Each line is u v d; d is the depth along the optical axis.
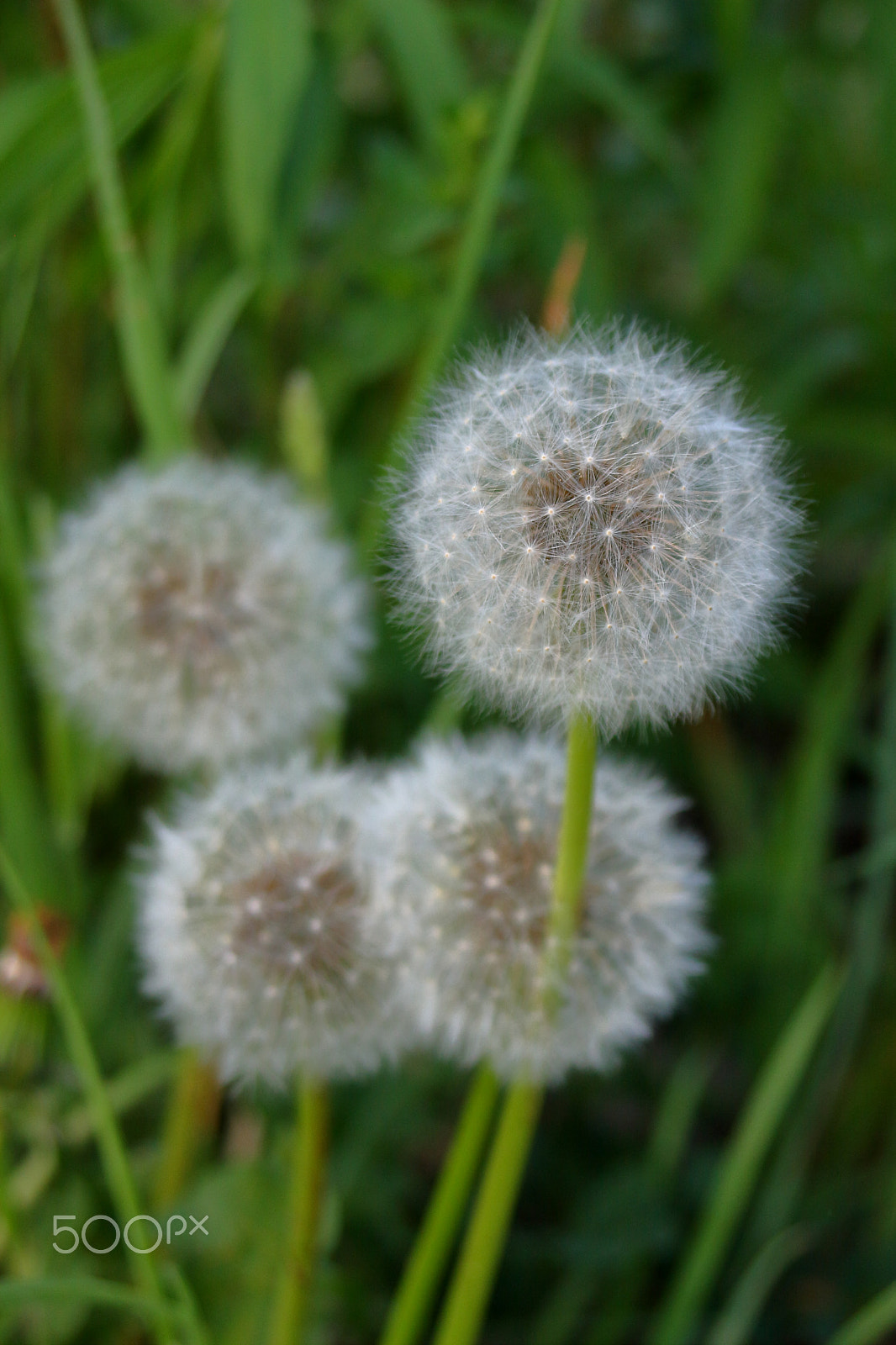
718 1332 0.47
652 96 0.58
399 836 0.42
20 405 0.56
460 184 0.51
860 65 0.58
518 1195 0.53
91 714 0.47
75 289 0.54
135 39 0.56
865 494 0.61
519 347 0.40
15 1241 0.45
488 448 0.39
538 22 0.46
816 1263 0.53
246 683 0.46
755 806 0.63
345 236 0.55
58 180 0.50
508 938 0.42
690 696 0.39
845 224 0.58
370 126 0.58
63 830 0.50
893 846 0.49
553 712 0.39
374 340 0.53
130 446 0.62
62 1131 0.47
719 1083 0.56
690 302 0.67
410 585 0.39
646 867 0.43
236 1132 0.50
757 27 0.58
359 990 0.42
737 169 0.54
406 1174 0.51
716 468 0.39
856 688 0.58
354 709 0.57
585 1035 0.42
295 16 0.49
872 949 0.51
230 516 0.47
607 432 0.38
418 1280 0.43
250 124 0.49
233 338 0.66
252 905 0.42
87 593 0.47
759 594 0.39
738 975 0.54
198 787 0.48
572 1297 0.50
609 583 0.38
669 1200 0.52
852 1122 0.54
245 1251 0.46
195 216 0.56
